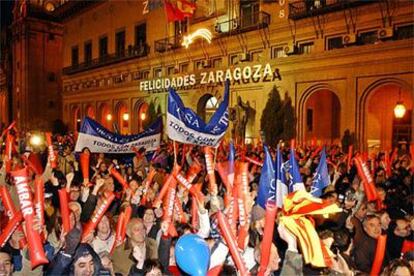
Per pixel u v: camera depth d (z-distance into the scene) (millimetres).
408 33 19250
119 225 5344
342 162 11836
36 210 4492
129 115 37688
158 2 34375
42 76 55312
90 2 43375
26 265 4543
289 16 23594
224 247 4137
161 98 33750
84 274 4297
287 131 23328
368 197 6797
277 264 4105
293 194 4168
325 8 21688
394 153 14078
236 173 5121
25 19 53938
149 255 5422
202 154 13906
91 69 43531
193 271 3035
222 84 28125
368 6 20312
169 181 5812
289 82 23953
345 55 21219
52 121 56000
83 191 7297
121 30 39281
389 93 22156
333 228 5703
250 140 25797
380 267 4430
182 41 32031
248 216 5012
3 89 67375
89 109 44688
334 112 25234
